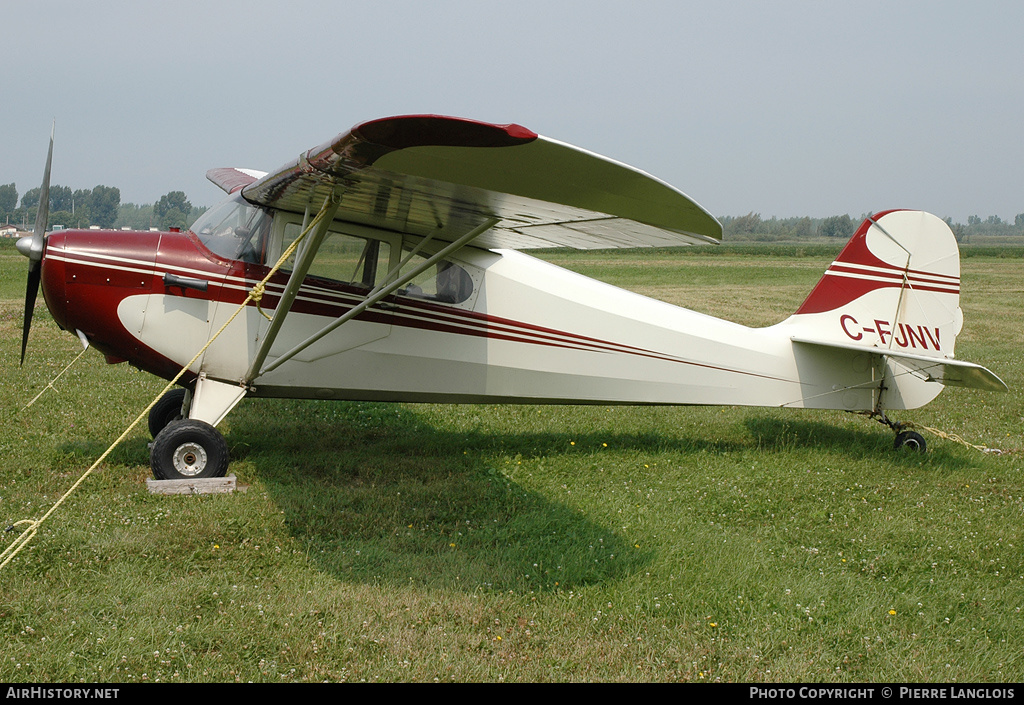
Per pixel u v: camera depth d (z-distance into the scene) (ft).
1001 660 11.94
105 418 23.24
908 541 16.39
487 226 15.42
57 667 10.46
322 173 13.82
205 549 14.23
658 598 13.33
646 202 11.83
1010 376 37.06
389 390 20.42
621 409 28.32
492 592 13.25
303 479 18.83
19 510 15.57
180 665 10.68
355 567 13.98
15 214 472.44
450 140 10.80
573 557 14.75
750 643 12.10
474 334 20.65
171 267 18.47
